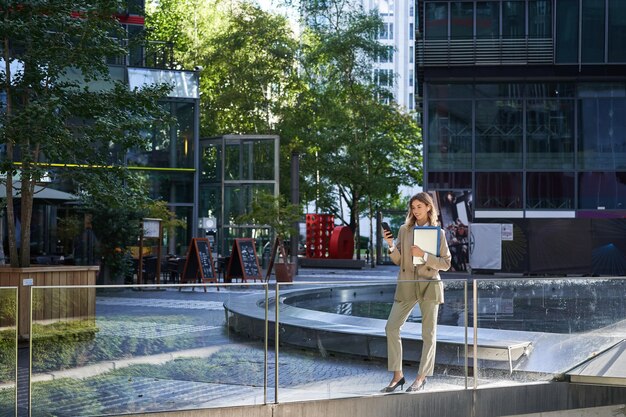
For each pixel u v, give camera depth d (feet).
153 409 23.21
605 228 100.17
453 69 126.41
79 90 49.16
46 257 85.81
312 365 25.36
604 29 123.44
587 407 29.84
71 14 48.55
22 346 22.02
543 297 29.12
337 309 49.65
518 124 126.52
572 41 123.75
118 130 47.01
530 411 28.81
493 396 27.99
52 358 22.25
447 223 126.00
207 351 23.90
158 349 23.31
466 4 126.00
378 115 168.04
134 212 79.00
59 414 22.26
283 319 25.20
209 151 127.95
